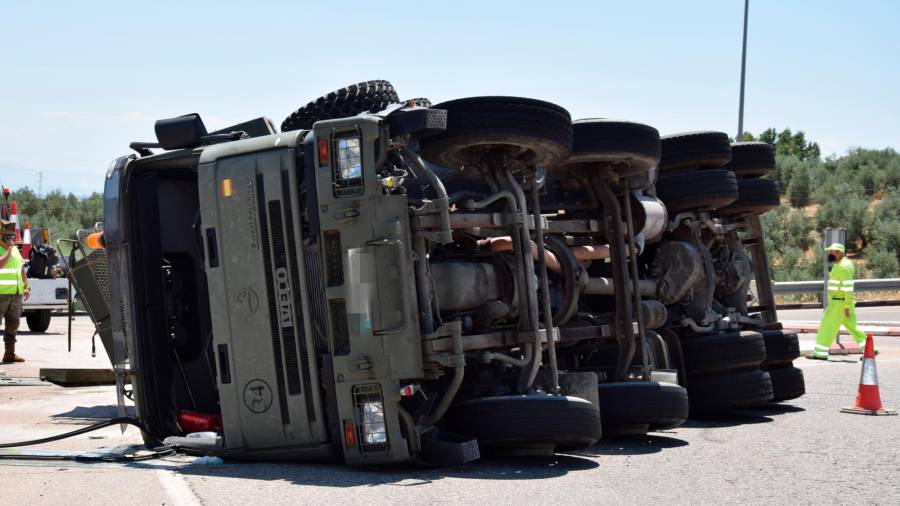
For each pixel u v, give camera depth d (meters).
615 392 7.60
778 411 9.93
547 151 7.04
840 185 51.16
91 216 60.12
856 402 9.79
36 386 12.21
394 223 6.28
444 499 5.43
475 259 7.69
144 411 7.58
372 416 6.33
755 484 6.00
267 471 6.37
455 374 6.41
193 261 8.27
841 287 15.75
